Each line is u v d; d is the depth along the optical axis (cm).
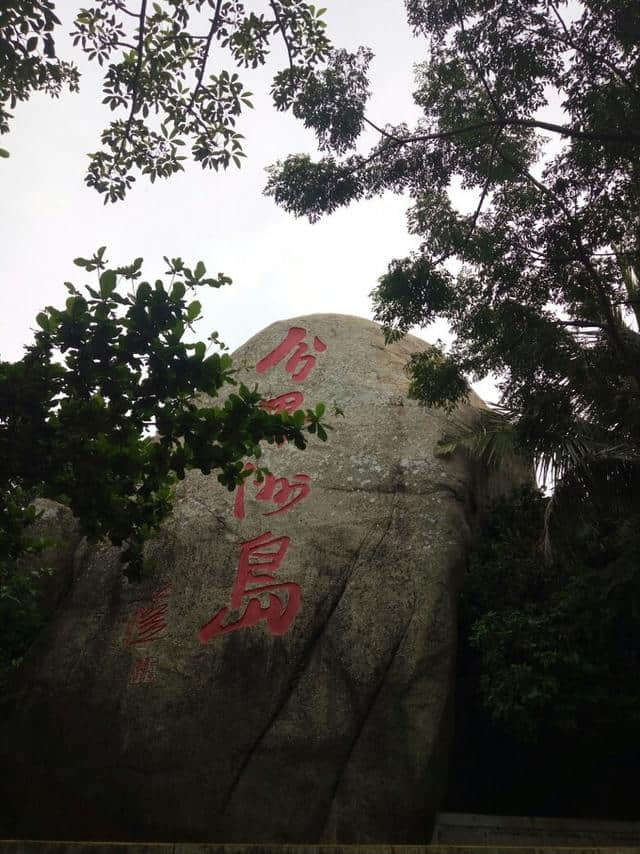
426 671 870
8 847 432
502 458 1089
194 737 891
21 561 1112
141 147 759
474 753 1027
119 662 973
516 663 873
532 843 851
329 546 976
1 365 556
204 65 725
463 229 824
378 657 884
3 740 966
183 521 1054
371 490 1015
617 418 798
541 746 998
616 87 762
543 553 901
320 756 848
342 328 1222
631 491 863
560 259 766
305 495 1032
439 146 851
